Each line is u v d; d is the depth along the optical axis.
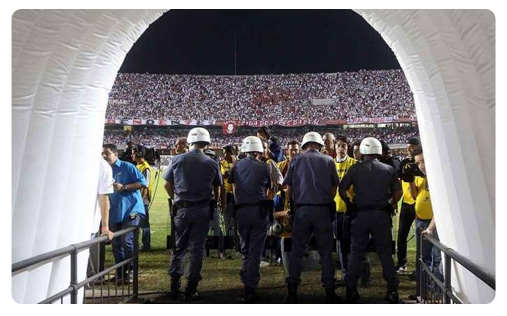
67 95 3.93
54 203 3.98
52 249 4.00
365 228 5.04
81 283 3.90
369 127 34.53
